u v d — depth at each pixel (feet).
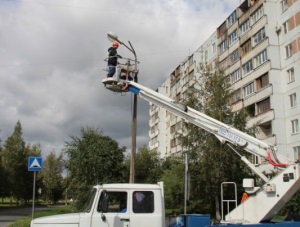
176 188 94.63
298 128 117.60
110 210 29.84
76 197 97.76
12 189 205.36
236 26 150.61
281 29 127.75
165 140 251.19
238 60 147.02
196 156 91.86
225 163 86.53
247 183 33.04
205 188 90.12
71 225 29.58
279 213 32.81
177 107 40.11
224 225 29.43
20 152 232.53
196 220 30.68
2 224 95.71
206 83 97.25
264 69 129.08
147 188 30.50
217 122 38.60
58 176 271.28
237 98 146.20
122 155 107.45
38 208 201.36
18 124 239.50
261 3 132.87
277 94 124.67
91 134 104.06
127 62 45.70
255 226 29.50
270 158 35.47
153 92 41.24
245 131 93.76
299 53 118.93
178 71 223.71
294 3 122.21
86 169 100.37
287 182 31.48
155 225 29.86
